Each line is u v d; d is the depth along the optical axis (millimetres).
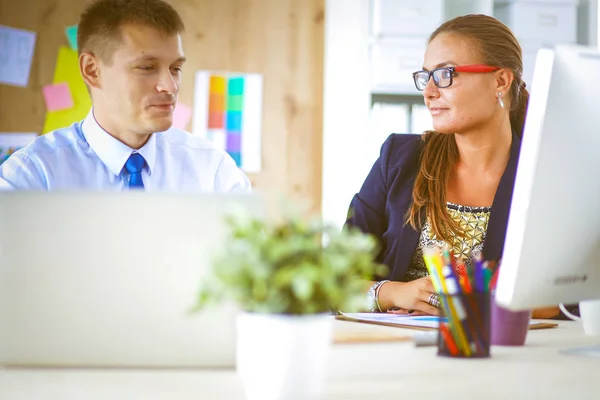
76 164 2281
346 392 832
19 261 997
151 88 2188
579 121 1039
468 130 2027
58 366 997
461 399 792
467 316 1068
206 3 3496
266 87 3529
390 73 3381
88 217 996
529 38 3424
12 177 2225
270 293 727
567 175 1043
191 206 995
